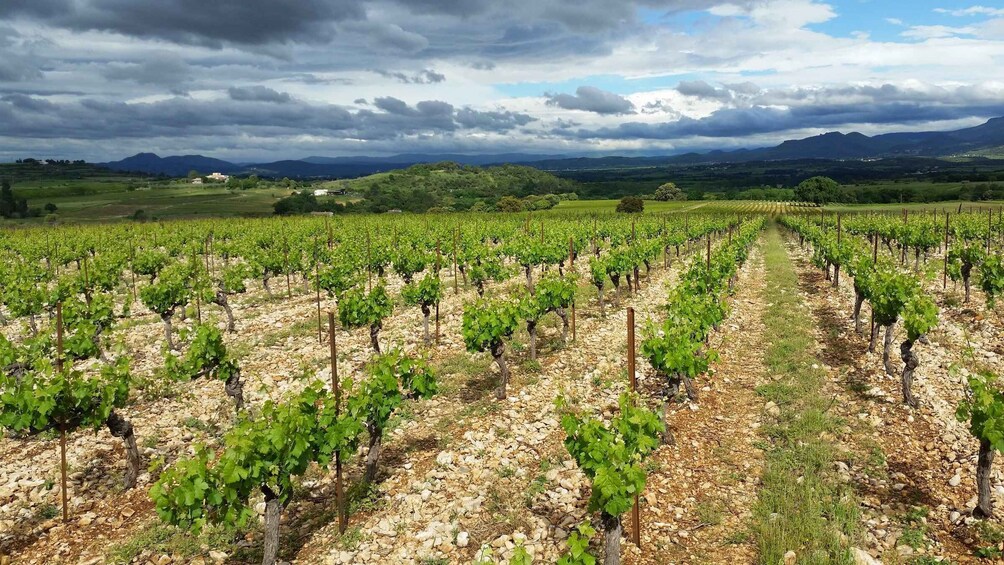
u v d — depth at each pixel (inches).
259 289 1141.1
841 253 954.1
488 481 390.9
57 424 367.6
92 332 561.3
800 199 4761.3
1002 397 327.0
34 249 1417.3
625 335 730.8
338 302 681.6
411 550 322.3
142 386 558.6
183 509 276.4
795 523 321.7
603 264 849.5
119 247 1562.5
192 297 773.9
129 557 319.3
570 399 531.8
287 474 309.9
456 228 1733.5
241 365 646.5
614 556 293.7
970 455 386.3
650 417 324.5
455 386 574.9
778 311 828.6
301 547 331.3
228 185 6830.7
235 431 302.8
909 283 554.3
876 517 331.3
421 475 405.1
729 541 320.8
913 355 463.8
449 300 961.5
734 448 427.2
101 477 412.8
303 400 351.3
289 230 1900.8
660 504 361.4
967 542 304.0
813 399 495.5
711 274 797.2
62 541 339.9
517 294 633.6
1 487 394.6
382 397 386.6
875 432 434.3
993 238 1346.0
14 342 727.7
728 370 597.3
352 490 388.5
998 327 656.4
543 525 340.8
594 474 312.8
